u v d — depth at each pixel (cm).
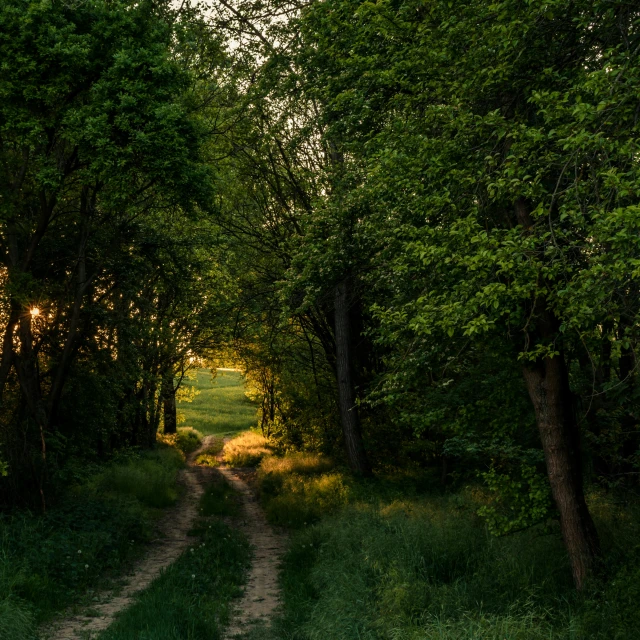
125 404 2409
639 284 525
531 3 569
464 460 1611
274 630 759
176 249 1792
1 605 745
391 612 704
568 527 755
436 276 812
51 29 1079
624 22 598
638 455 984
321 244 1298
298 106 1762
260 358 2702
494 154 670
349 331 2044
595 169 521
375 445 2234
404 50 789
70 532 1174
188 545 1309
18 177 1235
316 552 1105
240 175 1994
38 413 1426
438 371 930
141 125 1176
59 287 1566
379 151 817
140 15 1234
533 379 793
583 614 614
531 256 545
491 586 768
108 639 689
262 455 3103
